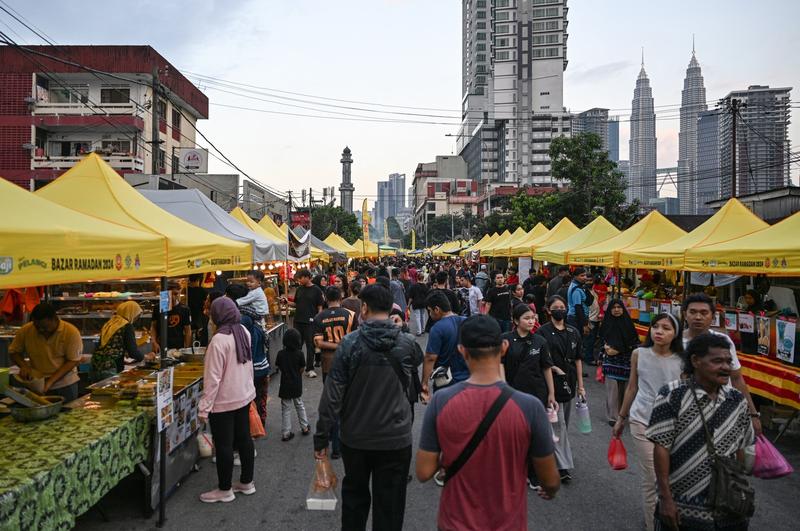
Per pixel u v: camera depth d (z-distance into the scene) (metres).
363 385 3.45
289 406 6.56
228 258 6.79
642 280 14.56
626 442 6.47
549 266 22.81
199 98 34.59
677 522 2.76
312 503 3.65
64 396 5.14
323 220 58.34
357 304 8.08
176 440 4.93
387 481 3.44
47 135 28.48
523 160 112.94
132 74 28.84
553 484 2.37
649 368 4.12
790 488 5.21
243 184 32.28
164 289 5.20
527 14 113.75
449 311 5.18
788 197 19.62
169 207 8.93
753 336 7.38
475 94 141.62
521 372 4.94
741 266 7.18
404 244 151.62
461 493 2.31
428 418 2.43
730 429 2.74
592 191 30.39
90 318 9.04
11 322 8.39
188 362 6.21
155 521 4.40
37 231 3.12
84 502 3.58
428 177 150.50
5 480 3.06
